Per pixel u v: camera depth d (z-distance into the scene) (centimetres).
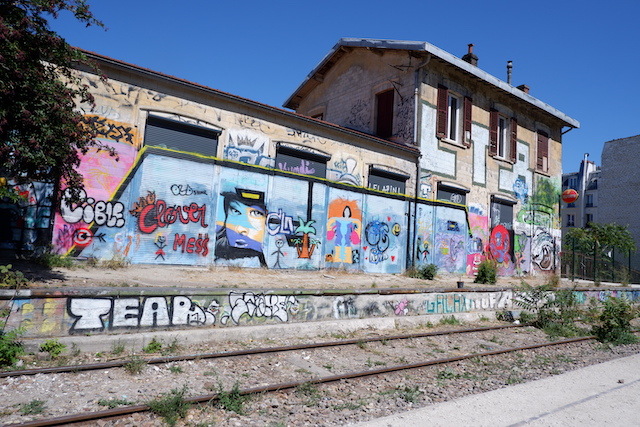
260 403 530
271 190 1373
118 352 678
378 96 2002
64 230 1027
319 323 934
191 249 1212
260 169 1350
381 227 1667
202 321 820
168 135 1190
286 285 1145
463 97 1978
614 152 4028
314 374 658
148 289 763
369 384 633
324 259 1498
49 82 694
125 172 1109
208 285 1004
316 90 2345
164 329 776
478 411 520
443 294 1251
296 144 1434
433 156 1844
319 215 1488
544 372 755
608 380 692
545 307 1306
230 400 518
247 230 1318
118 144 1099
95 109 1066
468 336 1036
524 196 2275
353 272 1576
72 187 793
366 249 1616
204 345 766
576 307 1465
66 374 573
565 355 915
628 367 790
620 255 3847
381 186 1678
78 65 1041
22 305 653
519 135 2261
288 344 828
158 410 476
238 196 1302
